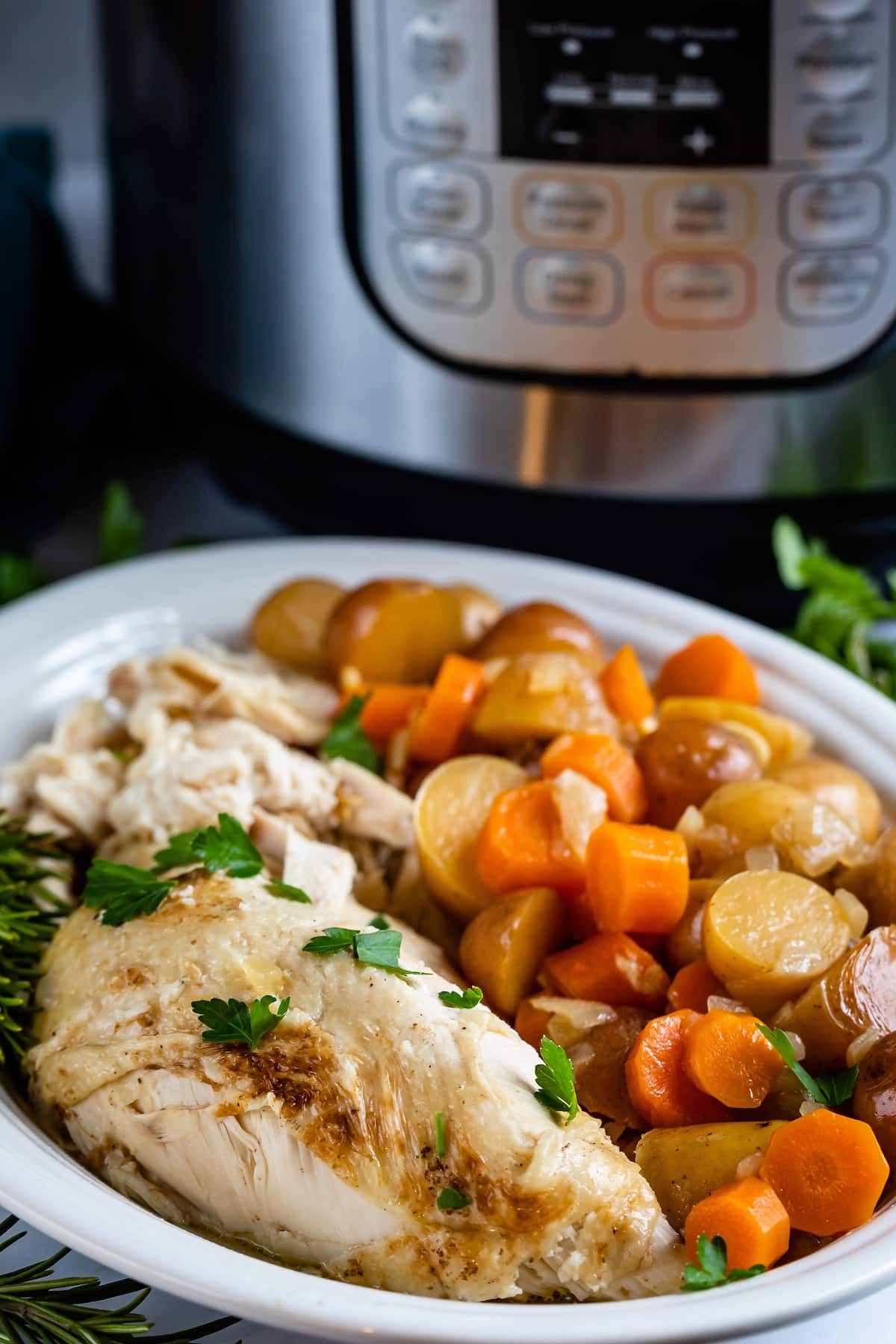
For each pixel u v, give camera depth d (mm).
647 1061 556
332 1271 534
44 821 616
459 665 632
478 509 729
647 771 607
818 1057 561
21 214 814
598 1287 525
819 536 724
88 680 674
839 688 648
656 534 724
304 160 697
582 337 692
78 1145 552
